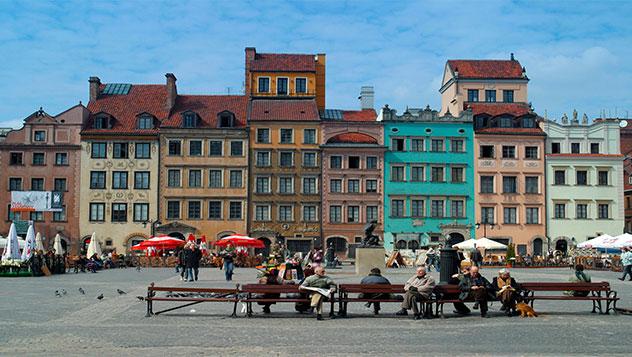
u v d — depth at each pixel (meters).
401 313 21.86
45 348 15.57
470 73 86.75
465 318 21.20
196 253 40.09
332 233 78.75
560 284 22.31
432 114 81.00
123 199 77.56
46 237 76.94
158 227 77.12
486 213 80.62
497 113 84.00
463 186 80.62
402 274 45.81
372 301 21.42
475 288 21.34
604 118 85.12
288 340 16.80
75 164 77.69
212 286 35.00
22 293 30.09
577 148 82.31
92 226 77.25
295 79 83.81
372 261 44.31
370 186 79.75
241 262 61.47
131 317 21.27
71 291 31.19
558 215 81.31
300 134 79.44
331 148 79.12
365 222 79.19
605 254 70.81
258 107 81.19
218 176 78.50
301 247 78.62
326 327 19.16
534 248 80.56
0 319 20.66
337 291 21.69
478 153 80.94
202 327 19.05
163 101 82.94
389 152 80.00
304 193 79.00
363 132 80.00
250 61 84.62
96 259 57.91
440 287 21.64
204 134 78.50
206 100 83.50
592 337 17.38
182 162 78.12
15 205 64.19
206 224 77.81
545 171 81.50
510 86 86.06
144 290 31.84
